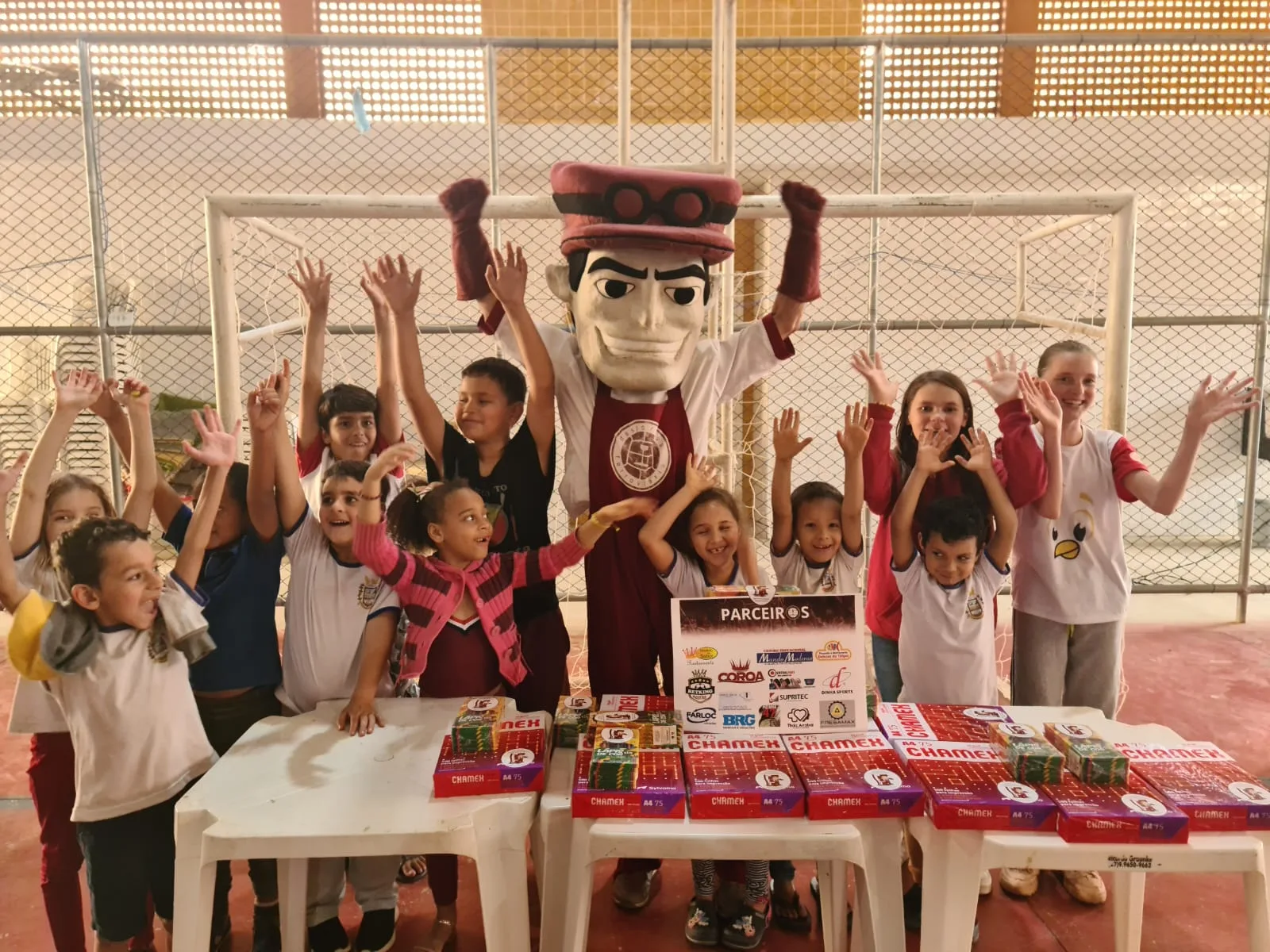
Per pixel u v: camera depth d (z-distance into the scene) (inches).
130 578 69.8
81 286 222.5
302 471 101.8
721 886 86.4
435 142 212.4
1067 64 218.2
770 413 228.5
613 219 81.7
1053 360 94.0
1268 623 195.9
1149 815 59.8
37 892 95.2
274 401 82.4
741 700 72.0
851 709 72.2
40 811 80.0
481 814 62.7
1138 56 217.2
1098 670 94.4
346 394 98.7
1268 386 187.5
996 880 95.6
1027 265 222.1
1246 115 216.2
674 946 85.0
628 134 103.8
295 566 85.7
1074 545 92.7
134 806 71.3
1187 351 236.1
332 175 216.7
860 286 223.0
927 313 224.5
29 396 220.1
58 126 215.3
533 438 92.3
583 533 83.4
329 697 84.7
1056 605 92.6
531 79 212.4
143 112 219.0
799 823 62.7
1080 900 90.7
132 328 166.6
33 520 78.2
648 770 65.7
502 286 84.7
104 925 72.4
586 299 85.0
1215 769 67.2
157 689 72.0
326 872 81.8
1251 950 60.7
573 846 63.0
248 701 84.4
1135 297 228.7
